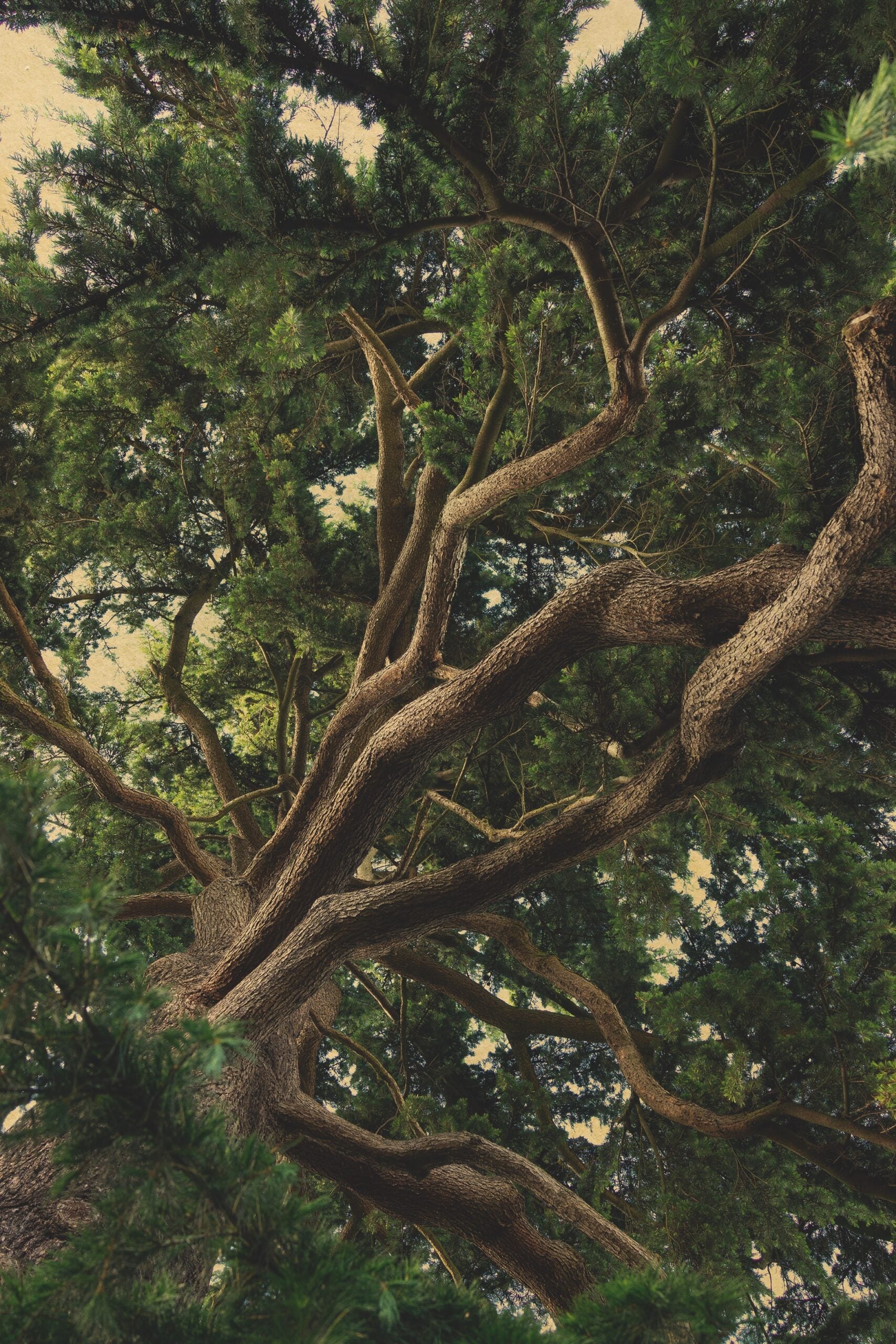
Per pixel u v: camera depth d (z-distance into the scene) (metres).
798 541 4.73
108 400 10.17
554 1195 6.11
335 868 6.23
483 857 5.52
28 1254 4.24
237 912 7.59
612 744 6.32
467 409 6.61
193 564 10.37
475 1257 8.33
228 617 11.68
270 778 13.10
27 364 7.05
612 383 5.61
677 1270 1.90
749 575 4.87
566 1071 12.12
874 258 5.61
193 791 12.82
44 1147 4.82
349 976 13.32
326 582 8.77
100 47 7.01
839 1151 6.67
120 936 1.83
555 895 12.59
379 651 8.36
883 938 7.49
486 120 5.59
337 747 7.57
